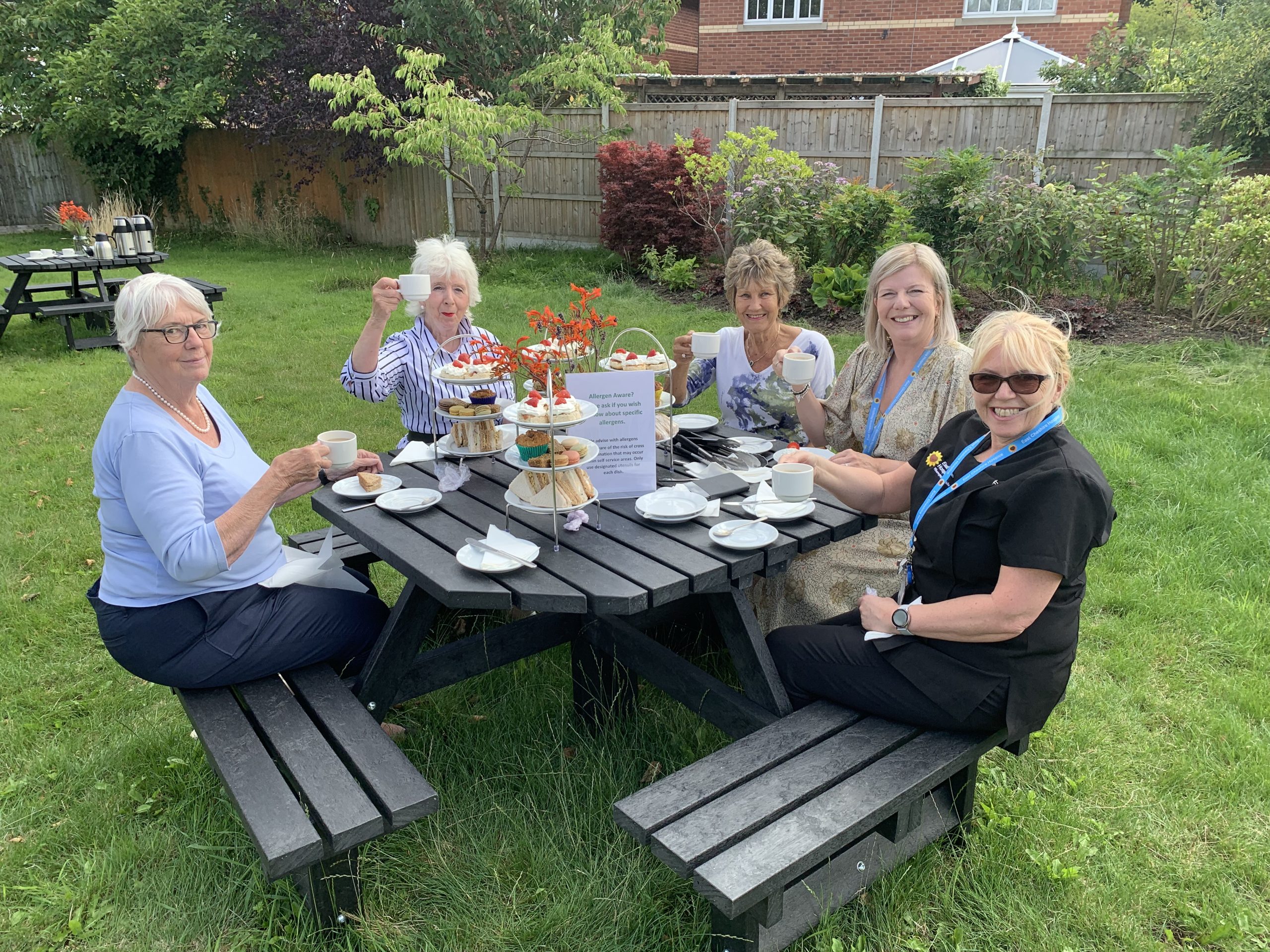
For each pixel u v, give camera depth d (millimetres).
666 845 1681
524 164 11719
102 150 15891
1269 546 3662
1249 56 8656
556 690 2891
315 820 2043
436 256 3318
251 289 10367
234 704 2203
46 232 16375
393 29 13016
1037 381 1887
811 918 1929
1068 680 2033
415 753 2572
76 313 7758
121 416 2154
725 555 2145
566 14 13852
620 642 2566
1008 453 2008
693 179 9898
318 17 13859
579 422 2180
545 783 2449
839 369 6547
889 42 16156
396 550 2215
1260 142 8719
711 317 8281
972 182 8109
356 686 2385
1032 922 1983
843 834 1719
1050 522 1844
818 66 16641
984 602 1907
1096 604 3365
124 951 1970
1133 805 2357
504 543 2166
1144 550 3723
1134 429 5020
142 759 2561
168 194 16547
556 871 2152
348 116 11516
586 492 2328
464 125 10148
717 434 3234
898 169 10273
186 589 2213
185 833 2273
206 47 13883
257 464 2541
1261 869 2131
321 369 6812
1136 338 7051
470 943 1978
